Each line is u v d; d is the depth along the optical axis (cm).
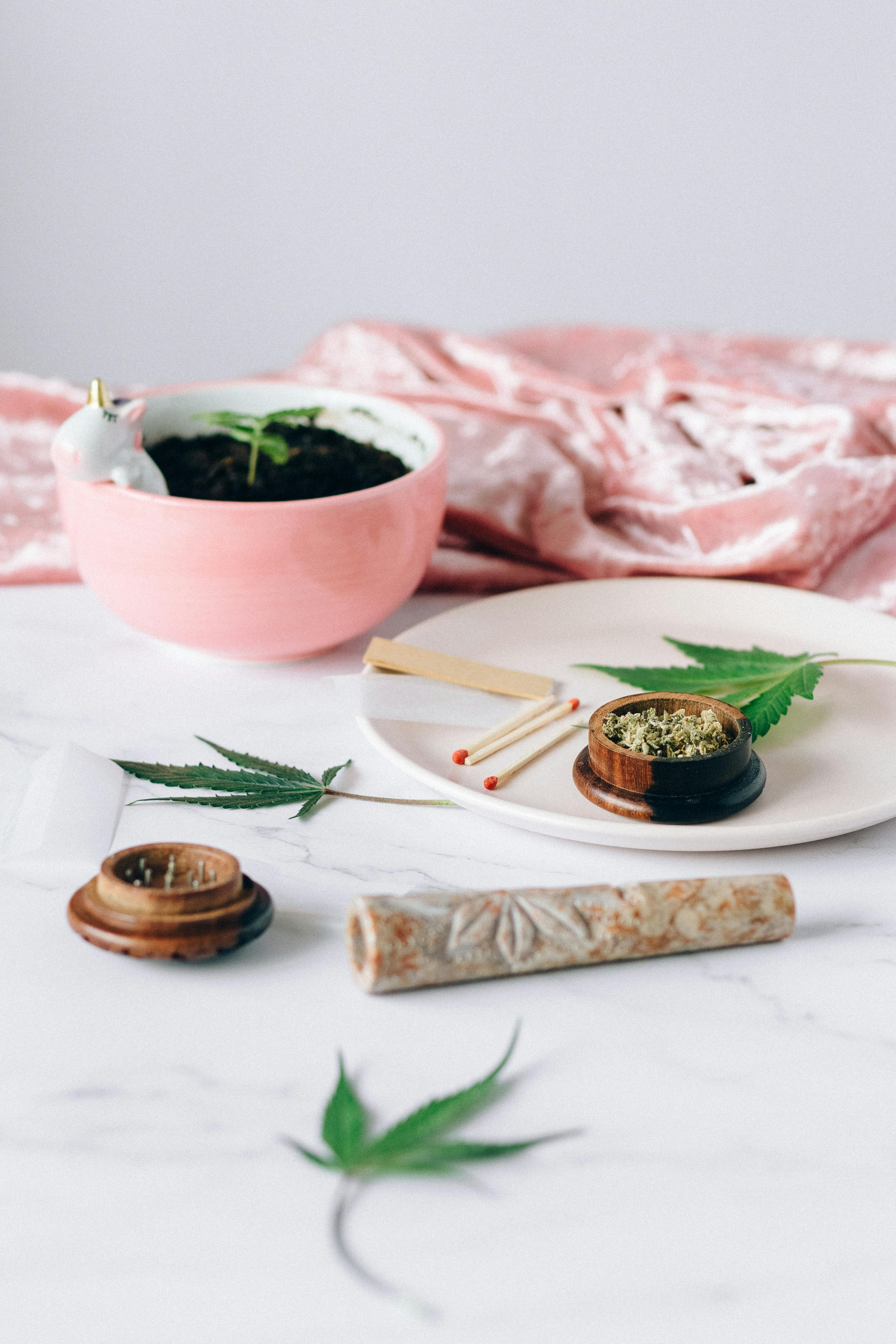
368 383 106
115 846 56
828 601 78
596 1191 39
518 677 69
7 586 86
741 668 67
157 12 188
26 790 59
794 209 194
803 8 179
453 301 208
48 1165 40
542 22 185
